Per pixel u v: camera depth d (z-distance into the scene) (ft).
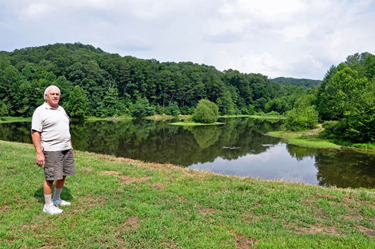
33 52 431.43
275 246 14.40
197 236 15.47
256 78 450.30
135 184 25.54
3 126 169.99
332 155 88.58
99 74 289.33
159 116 291.79
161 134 141.18
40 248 13.61
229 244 14.56
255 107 409.69
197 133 146.72
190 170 36.99
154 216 17.80
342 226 18.07
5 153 36.45
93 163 35.17
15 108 239.50
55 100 16.85
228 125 201.05
